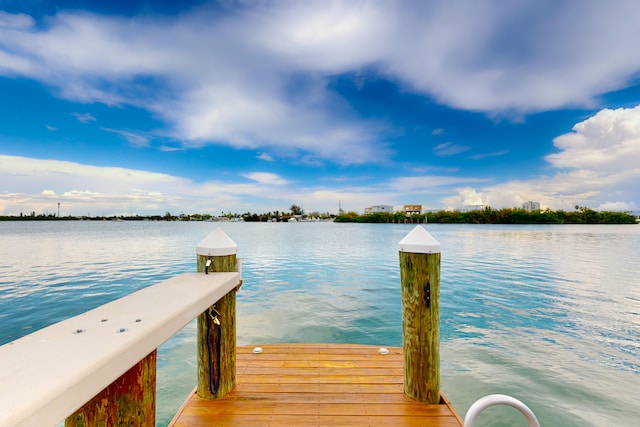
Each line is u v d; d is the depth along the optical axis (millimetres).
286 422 2182
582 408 3154
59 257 14555
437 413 2295
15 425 536
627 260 13148
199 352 2479
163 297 1464
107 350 854
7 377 692
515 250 16922
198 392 2506
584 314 6035
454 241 22953
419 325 2430
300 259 13961
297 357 3240
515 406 1417
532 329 5270
